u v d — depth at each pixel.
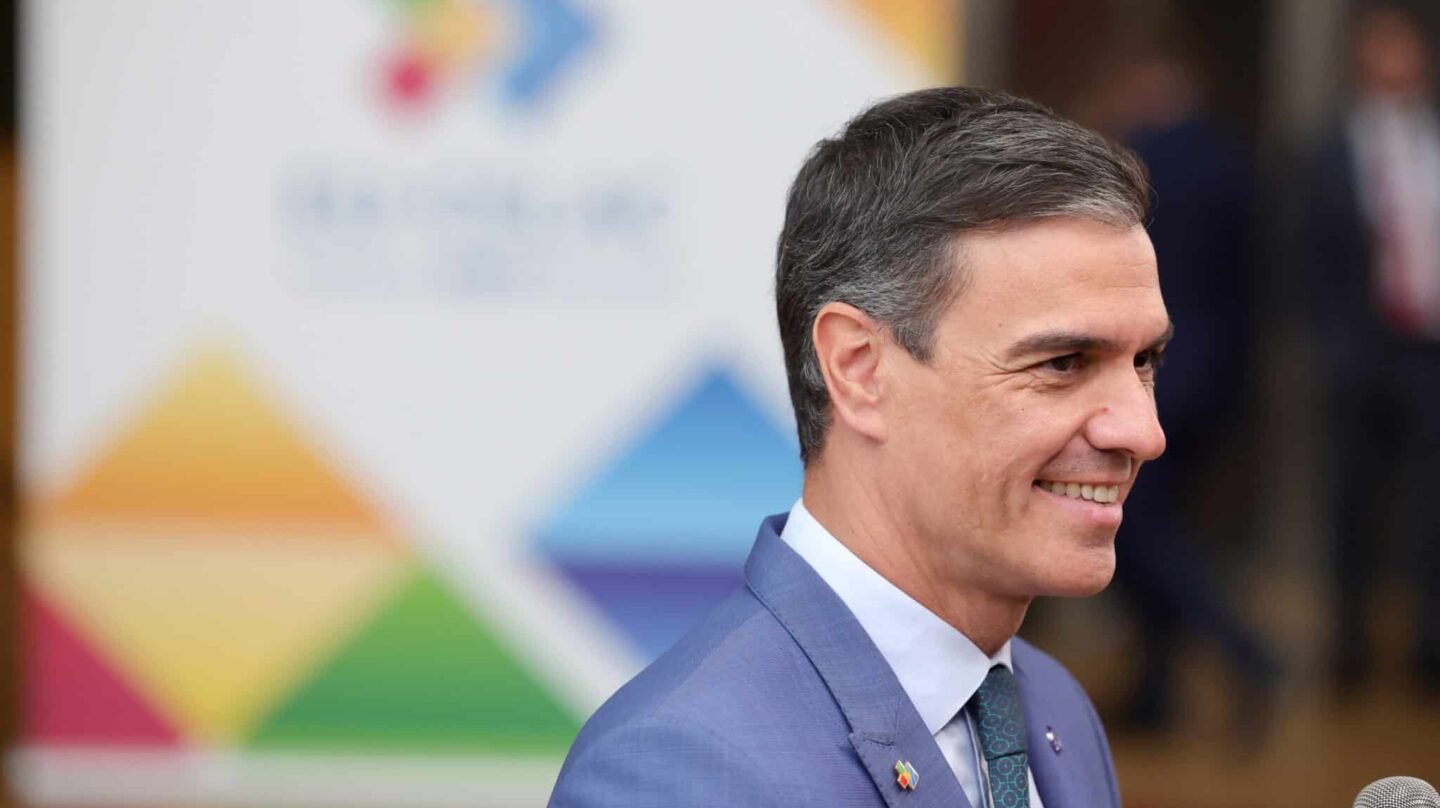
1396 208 18.27
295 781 13.78
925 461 4.76
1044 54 19.47
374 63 13.33
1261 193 20.92
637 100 13.15
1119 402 4.66
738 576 13.31
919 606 4.91
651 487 13.35
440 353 13.45
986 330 4.63
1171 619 16.34
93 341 13.67
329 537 13.64
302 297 13.51
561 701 13.51
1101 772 5.66
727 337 13.20
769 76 13.03
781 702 4.66
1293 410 21.47
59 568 13.84
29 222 13.65
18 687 16.78
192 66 13.45
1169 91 16.48
